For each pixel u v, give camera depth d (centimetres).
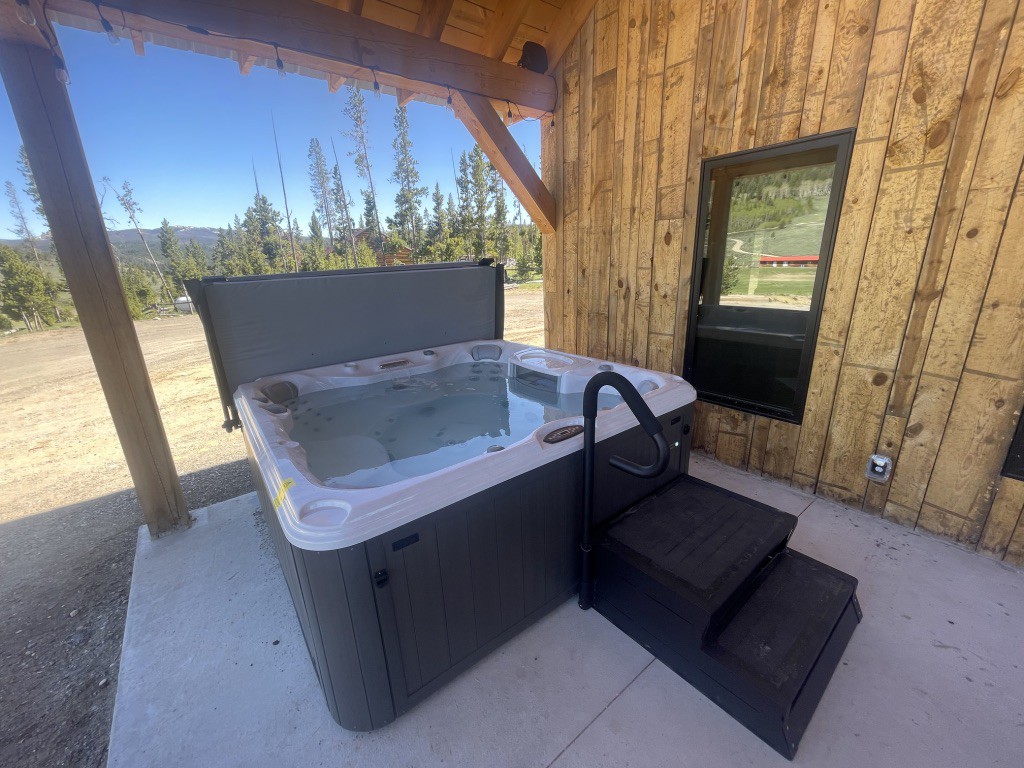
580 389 243
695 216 235
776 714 101
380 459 197
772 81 194
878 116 167
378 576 99
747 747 105
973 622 139
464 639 123
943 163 155
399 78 239
